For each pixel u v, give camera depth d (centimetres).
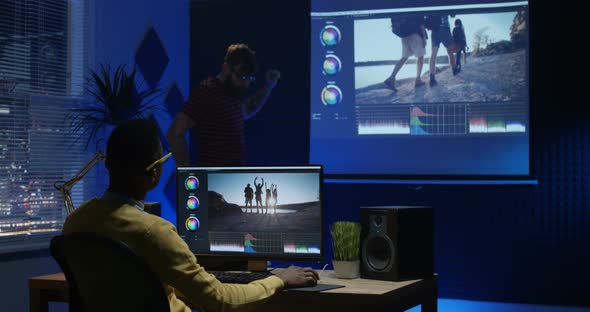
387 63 530
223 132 560
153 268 190
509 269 518
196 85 580
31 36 425
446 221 529
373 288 242
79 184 459
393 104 529
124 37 503
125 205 195
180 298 246
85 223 195
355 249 265
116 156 195
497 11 507
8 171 409
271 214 279
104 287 188
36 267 421
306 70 560
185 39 578
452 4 516
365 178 533
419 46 523
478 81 512
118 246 177
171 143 552
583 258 503
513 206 516
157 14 541
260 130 570
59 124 446
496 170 510
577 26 500
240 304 206
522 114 504
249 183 282
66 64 453
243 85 567
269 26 568
